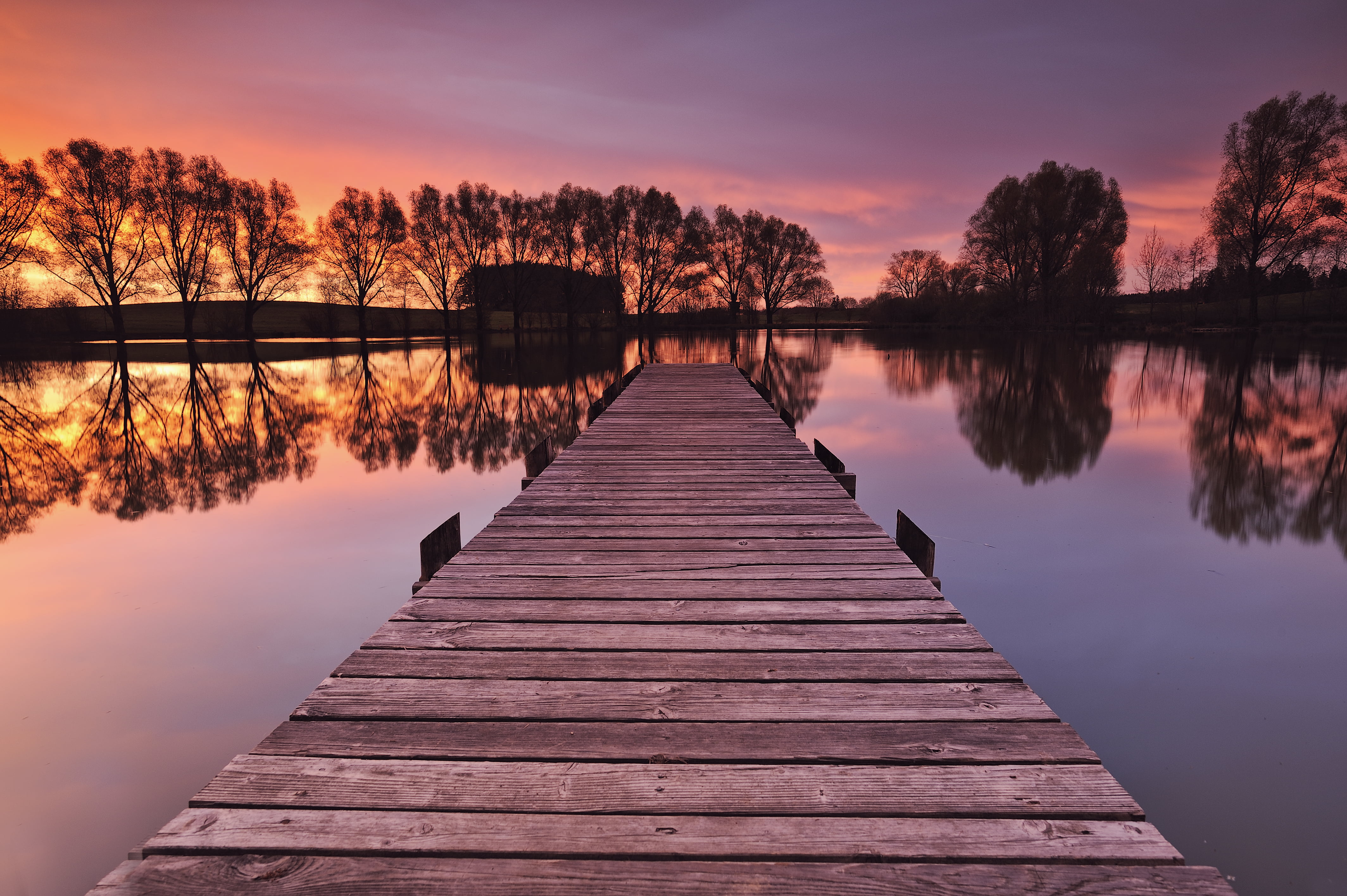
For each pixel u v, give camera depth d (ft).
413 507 23.86
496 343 127.95
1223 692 11.35
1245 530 20.12
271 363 85.35
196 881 4.73
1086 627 13.78
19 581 16.56
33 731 10.30
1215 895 4.66
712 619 9.13
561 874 4.83
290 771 5.87
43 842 8.04
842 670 7.76
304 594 15.83
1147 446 33.22
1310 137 92.84
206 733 10.28
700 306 176.04
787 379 63.57
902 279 218.79
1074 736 6.47
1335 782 9.03
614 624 8.98
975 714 6.86
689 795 5.63
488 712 6.84
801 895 4.66
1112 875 4.83
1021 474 27.66
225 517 22.45
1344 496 23.85
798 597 9.87
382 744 6.30
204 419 43.68
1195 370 68.39
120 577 16.85
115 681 11.78
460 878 4.79
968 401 49.52
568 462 19.49
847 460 30.45
